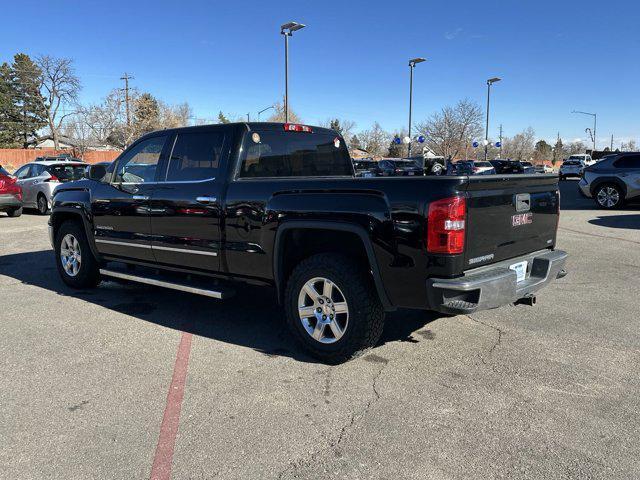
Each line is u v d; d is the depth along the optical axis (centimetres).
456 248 357
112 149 6100
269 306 594
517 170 3684
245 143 488
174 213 512
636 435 312
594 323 518
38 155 5056
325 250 439
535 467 282
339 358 415
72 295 641
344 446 304
